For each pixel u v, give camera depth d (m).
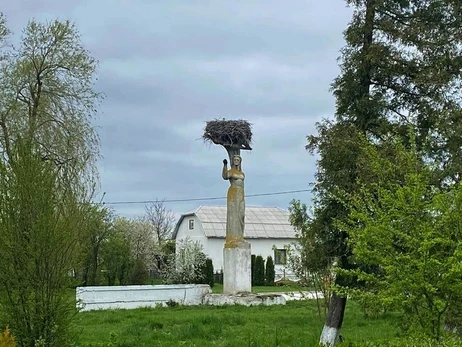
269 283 62.38
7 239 12.42
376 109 18.12
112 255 48.88
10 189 12.62
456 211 11.65
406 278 11.38
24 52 34.84
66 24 35.41
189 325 21.83
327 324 18.69
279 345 17.23
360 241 12.09
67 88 35.00
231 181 37.50
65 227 12.84
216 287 53.84
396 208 11.96
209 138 37.78
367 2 18.70
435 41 18.11
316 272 19.08
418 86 18.05
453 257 11.08
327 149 17.88
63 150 33.16
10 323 12.42
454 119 17.30
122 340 18.59
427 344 10.50
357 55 18.53
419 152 16.95
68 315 12.94
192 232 74.75
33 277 12.52
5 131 32.41
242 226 37.25
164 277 52.16
